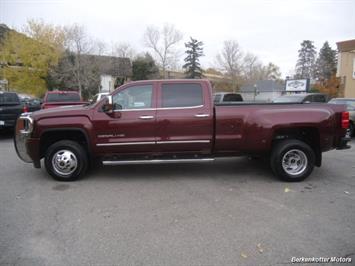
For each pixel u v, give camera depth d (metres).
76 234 3.85
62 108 6.20
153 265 3.19
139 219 4.29
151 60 56.56
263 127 5.90
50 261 3.27
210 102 6.03
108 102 5.86
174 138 6.01
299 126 5.92
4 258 3.32
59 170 6.05
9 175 6.49
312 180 6.12
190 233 3.86
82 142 6.32
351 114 11.86
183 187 5.70
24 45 32.19
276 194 5.29
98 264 3.21
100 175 6.51
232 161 7.71
